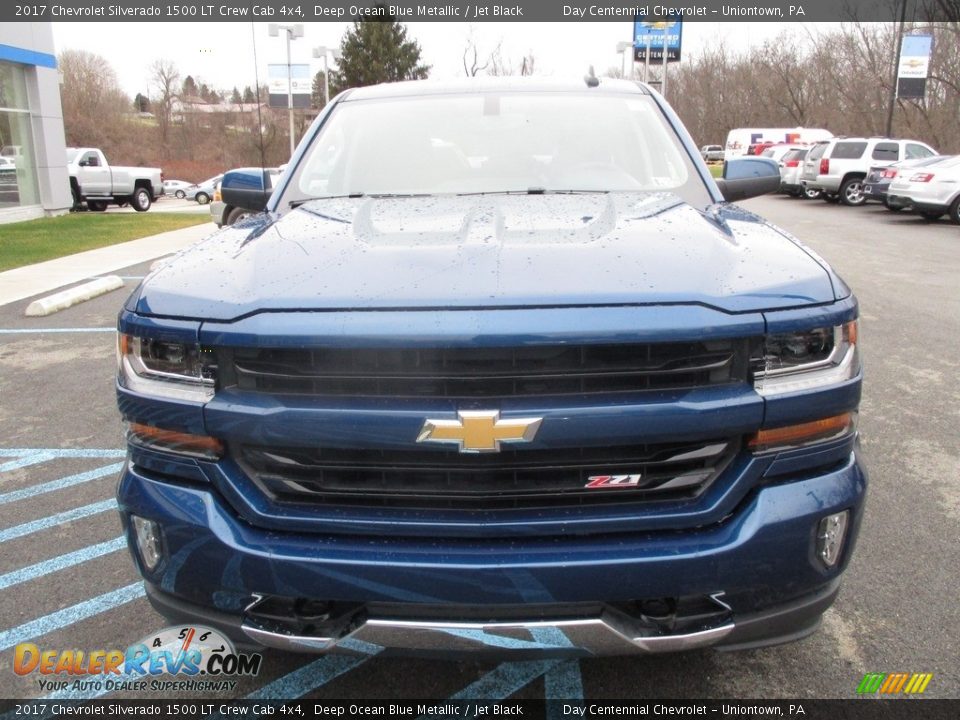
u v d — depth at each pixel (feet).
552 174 10.20
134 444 6.75
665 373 5.95
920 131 127.13
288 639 6.33
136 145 211.41
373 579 6.03
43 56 65.26
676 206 8.74
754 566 6.13
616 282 6.18
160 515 6.49
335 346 5.86
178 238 50.21
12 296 29.78
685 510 6.13
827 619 9.05
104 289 30.55
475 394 5.91
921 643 8.57
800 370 6.19
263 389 6.17
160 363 6.44
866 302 27.61
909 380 18.45
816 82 173.68
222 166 213.25
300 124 190.08
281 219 8.75
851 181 78.33
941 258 38.78
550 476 6.14
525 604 6.00
